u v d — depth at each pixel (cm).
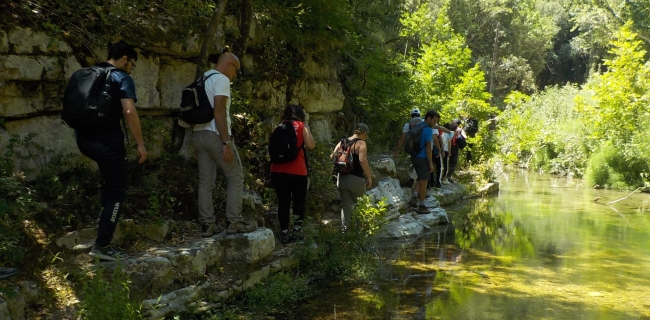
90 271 433
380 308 520
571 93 2467
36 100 511
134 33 590
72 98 439
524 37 3966
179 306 460
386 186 925
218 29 699
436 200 1045
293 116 638
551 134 2023
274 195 703
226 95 539
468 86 1511
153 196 534
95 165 564
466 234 885
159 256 477
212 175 557
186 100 543
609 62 1647
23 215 444
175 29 636
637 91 1611
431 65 1558
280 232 646
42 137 517
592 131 1795
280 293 530
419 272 651
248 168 695
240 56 727
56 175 511
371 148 1148
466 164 1497
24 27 499
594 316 514
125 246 493
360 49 1133
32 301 397
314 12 858
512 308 530
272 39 826
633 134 1566
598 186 1570
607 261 723
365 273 629
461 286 598
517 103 1997
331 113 1030
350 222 725
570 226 970
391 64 1305
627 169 1549
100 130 446
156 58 622
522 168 2186
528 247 798
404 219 904
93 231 482
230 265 539
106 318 379
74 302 411
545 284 614
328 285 589
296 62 873
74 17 549
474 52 3762
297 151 622
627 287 608
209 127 544
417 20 1670
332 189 811
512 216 1069
